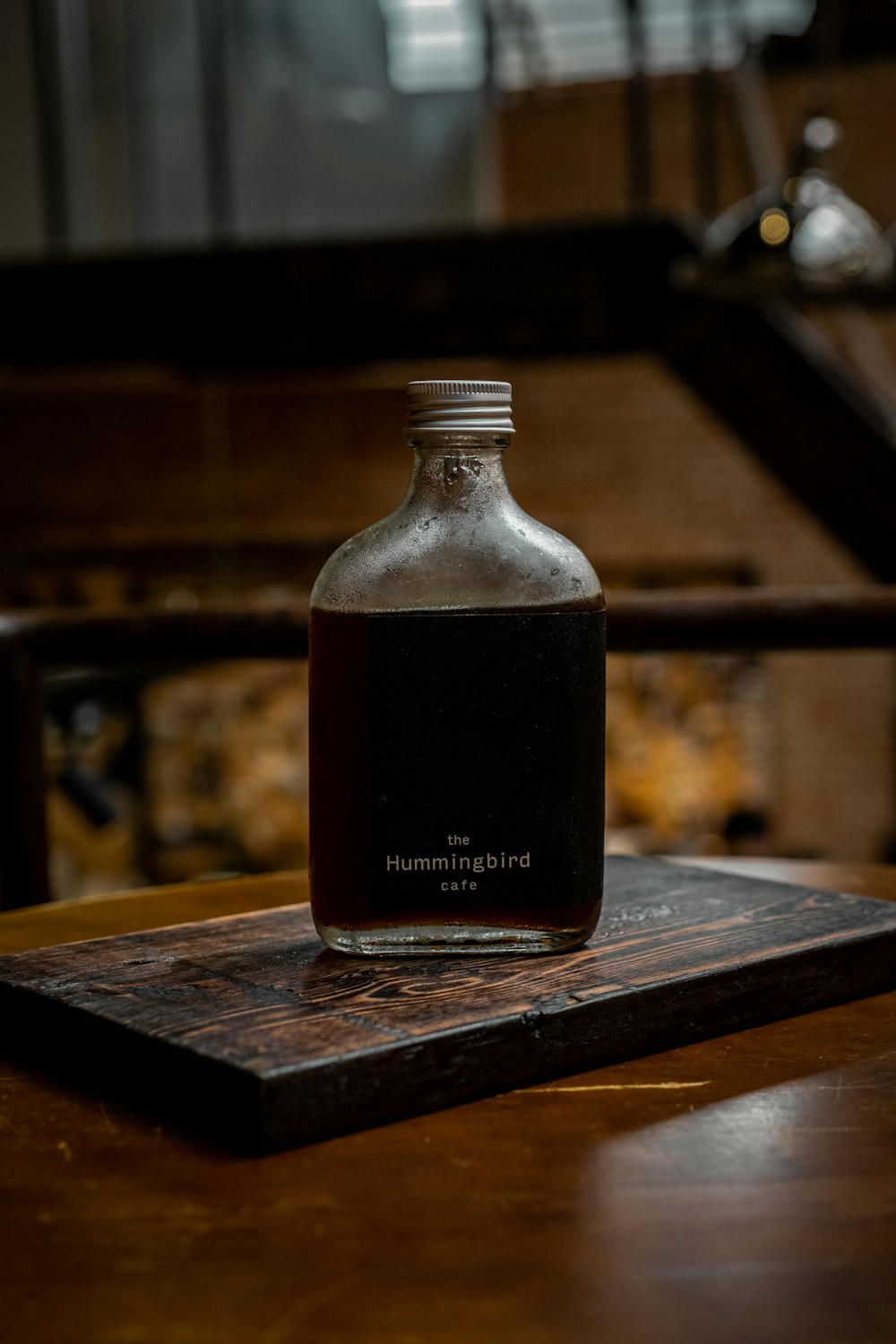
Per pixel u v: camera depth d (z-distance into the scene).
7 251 2.81
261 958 0.55
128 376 3.24
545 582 0.54
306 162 3.41
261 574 3.66
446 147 3.44
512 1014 0.49
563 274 1.89
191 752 3.49
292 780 3.49
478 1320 0.39
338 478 3.62
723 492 3.46
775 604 0.84
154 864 3.36
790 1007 0.55
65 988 0.52
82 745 2.77
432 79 3.43
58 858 3.09
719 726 3.56
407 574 0.54
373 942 0.55
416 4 3.32
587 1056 0.50
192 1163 0.45
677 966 0.53
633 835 3.59
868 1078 0.49
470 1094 0.48
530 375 3.50
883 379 3.24
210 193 2.41
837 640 0.84
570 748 0.55
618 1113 0.48
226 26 3.04
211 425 3.63
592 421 3.50
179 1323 0.39
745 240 1.43
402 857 0.54
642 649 0.85
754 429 2.07
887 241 1.51
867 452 2.03
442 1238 0.41
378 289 1.94
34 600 3.72
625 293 1.88
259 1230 0.42
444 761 0.54
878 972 0.57
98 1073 0.50
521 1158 0.45
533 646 0.54
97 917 0.67
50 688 1.87
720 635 0.84
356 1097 0.47
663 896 0.61
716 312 2.00
